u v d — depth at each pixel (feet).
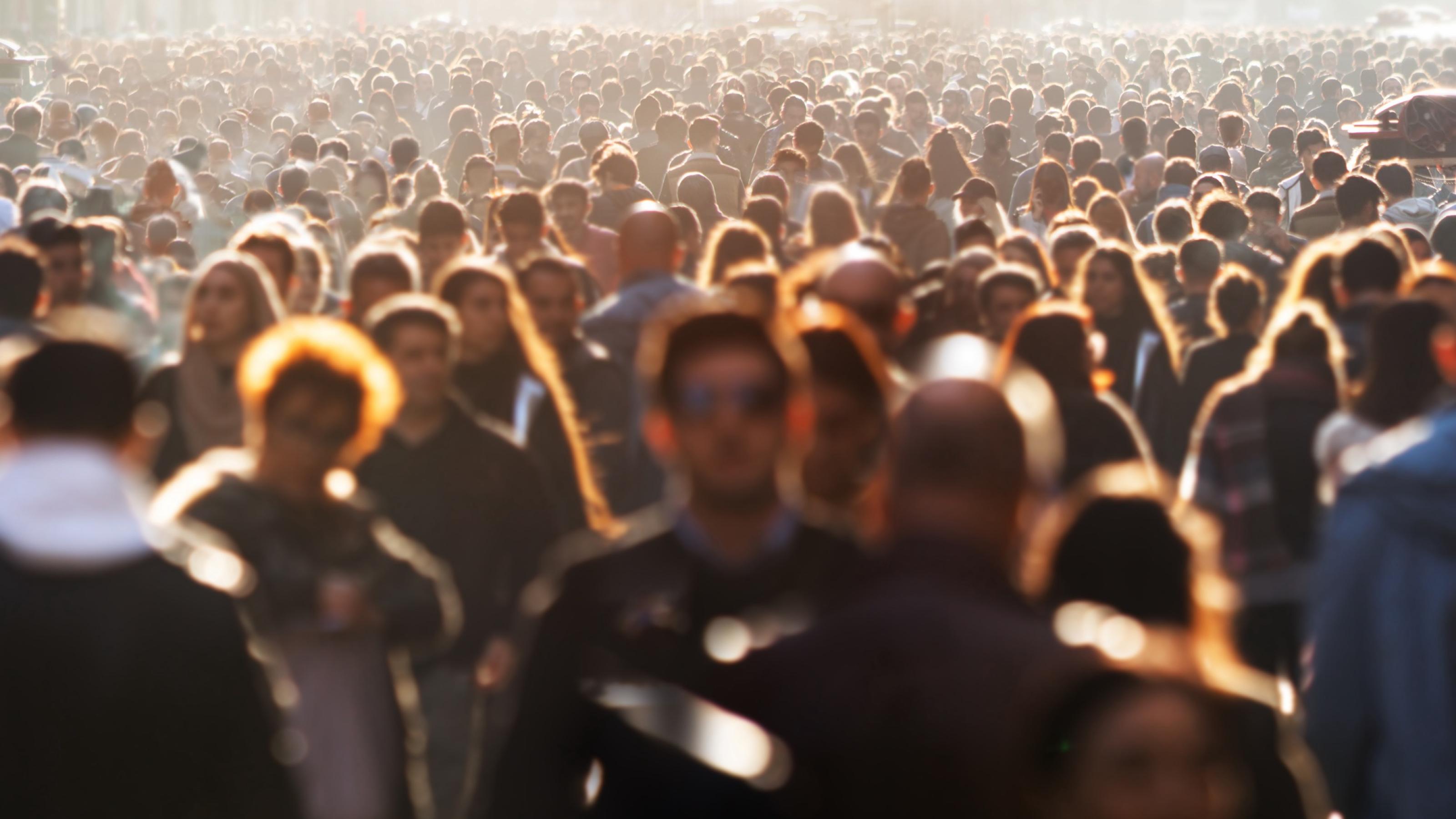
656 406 37.99
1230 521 69.26
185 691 37.91
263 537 47.37
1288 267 125.90
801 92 303.89
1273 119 321.11
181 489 48.57
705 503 37.55
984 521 30.14
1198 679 23.16
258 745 38.81
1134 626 25.12
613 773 32.32
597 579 37.09
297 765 43.06
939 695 28.02
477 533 57.67
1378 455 52.47
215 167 202.90
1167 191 161.38
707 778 29.32
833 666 29.01
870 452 44.96
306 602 47.11
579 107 269.44
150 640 37.76
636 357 80.23
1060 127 232.53
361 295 76.28
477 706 57.57
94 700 37.40
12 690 37.40
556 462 66.85
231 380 64.13
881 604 29.32
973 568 29.66
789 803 28.68
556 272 74.59
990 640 28.30
